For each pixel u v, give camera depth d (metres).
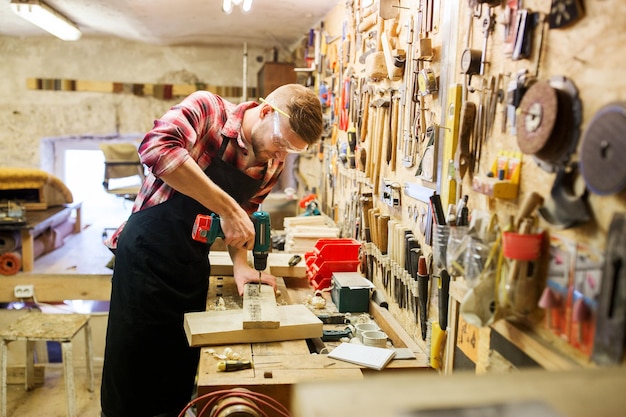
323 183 3.96
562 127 1.02
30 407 3.45
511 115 1.21
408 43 1.95
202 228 1.85
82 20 4.42
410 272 1.85
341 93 3.16
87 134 5.83
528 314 1.13
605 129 0.90
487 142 1.34
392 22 2.13
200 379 1.45
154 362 2.13
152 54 5.76
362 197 2.44
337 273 2.30
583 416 0.59
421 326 1.75
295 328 1.71
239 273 2.26
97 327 3.88
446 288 1.54
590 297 0.95
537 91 1.06
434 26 1.74
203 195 1.79
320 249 2.35
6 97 5.67
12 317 3.76
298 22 4.21
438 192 1.63
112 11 3.98
